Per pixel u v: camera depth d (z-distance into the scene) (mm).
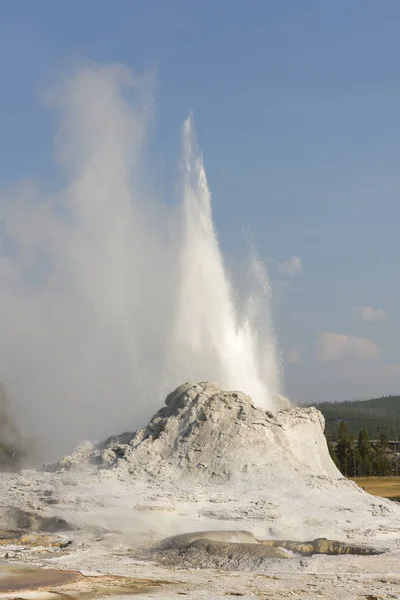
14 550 36188
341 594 28469
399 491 87625
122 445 52844
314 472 49969
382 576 31484
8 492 45594
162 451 50656
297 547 36469
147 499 43312
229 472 47594
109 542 37844
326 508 43594
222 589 29172
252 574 32031
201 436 50375
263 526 39938
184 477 47750
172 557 34750
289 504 43750
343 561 33938
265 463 48594
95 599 27438
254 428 50781
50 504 43031
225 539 37094
